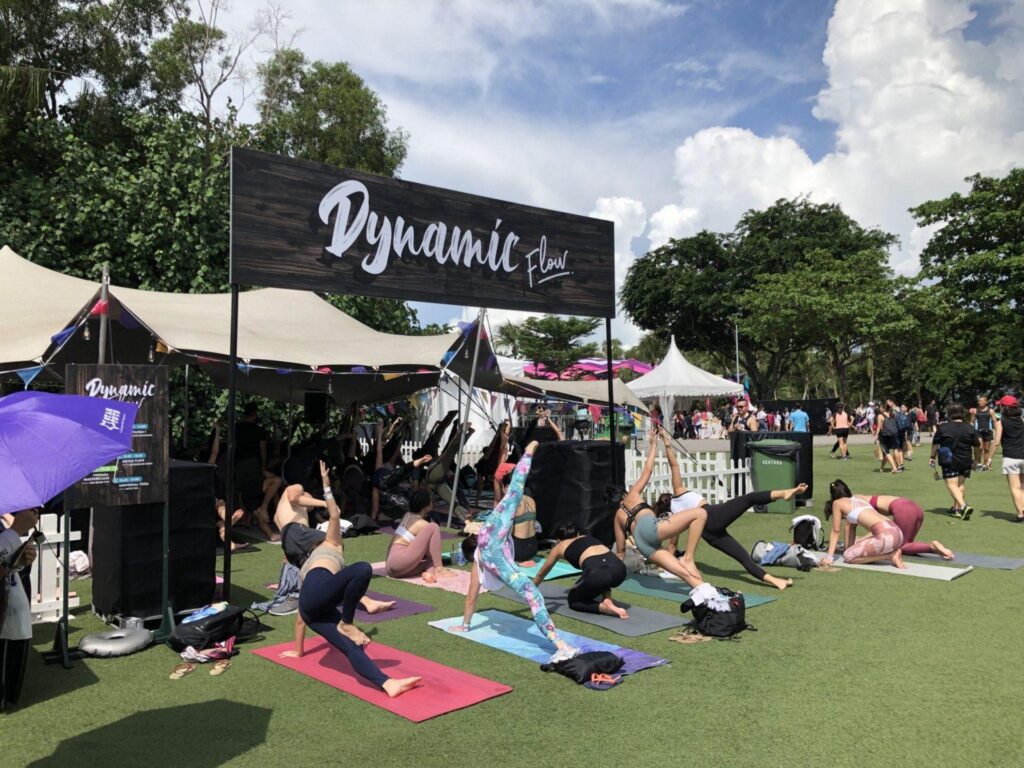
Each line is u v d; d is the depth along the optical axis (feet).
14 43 66.44
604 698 15.16
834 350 145.69
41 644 19.38
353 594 16.74
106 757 12.68
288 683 16.19
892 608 22.15
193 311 38.06
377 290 26.08
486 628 20.39
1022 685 15.75
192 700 15.25
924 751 12.63
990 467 64.85
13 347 28.48
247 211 23.11
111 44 72.23
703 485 44.55
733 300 162.50
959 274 142.51
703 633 19.43
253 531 37.93
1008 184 140.87
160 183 52.37
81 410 11.66
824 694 15.29
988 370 149.69
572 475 32.01
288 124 96.27
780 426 129.39
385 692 15.33
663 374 98.17
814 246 164.14
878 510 29.58
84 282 39.06
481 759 12.43
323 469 18.01
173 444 48.21
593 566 21.16
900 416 66.23
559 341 180.24
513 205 30.30
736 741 13.07
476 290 28.99
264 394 50.90
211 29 80.79
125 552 19.97
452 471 46.03
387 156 105.60
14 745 13.20
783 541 33.71
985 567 27.73
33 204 48.96
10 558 14.28
